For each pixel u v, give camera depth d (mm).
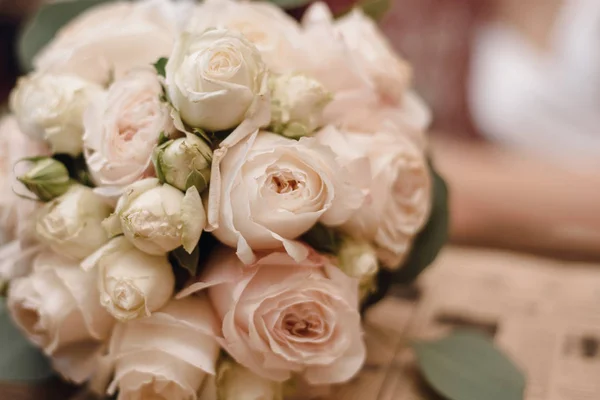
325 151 505
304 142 503
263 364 521
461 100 1467
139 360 513
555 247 763
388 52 605
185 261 516
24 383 597
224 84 494
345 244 539
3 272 564
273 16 565
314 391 564
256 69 507
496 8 1666
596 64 1560
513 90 1617
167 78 506
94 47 561
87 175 544
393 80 590
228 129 515
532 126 1601
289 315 523
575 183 1083
